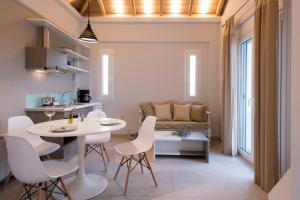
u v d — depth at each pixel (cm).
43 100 391
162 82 573
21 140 167
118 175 298
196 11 546
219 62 554
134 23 563
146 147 265
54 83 442
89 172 307
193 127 485
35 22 348
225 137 413
